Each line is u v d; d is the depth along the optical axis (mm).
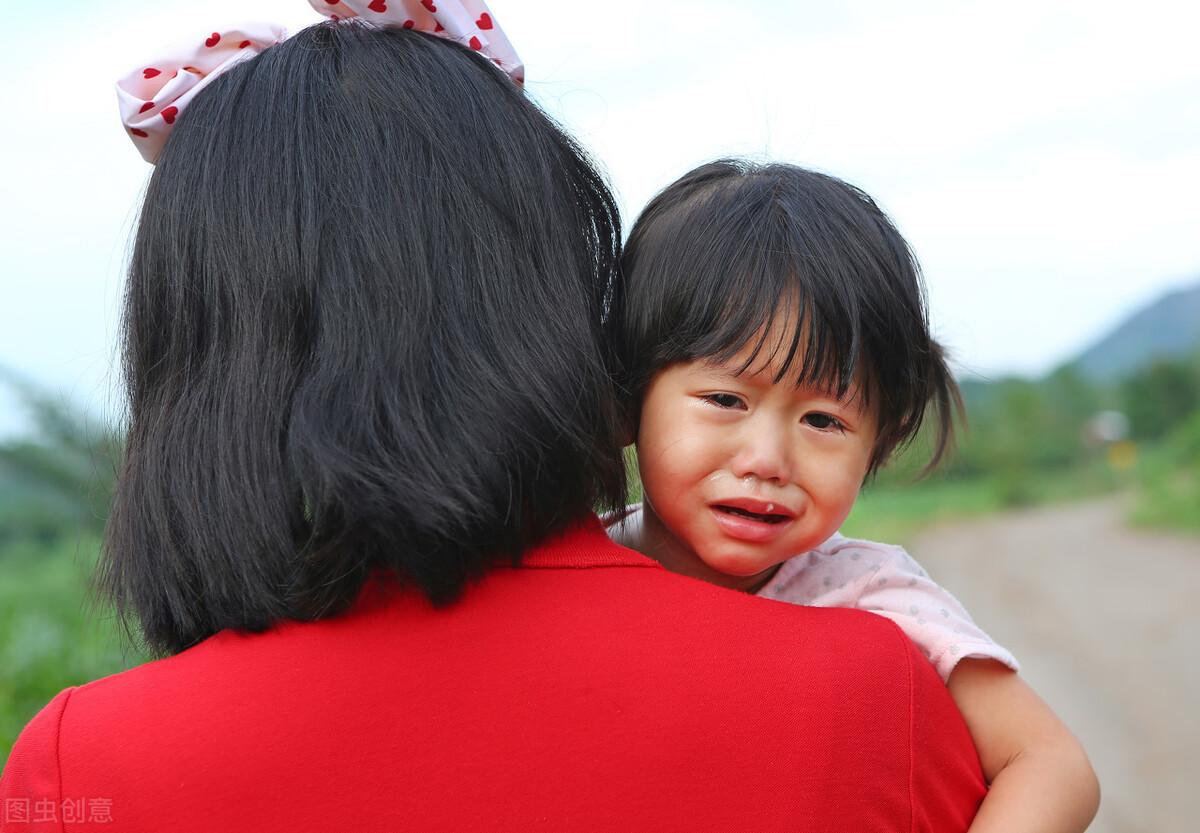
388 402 1064
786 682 1096
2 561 7734
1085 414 40125
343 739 1041
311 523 1067
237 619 1104
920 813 1154
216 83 1276
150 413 1188
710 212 1536
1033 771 1391
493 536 1093
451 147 1183
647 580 1149
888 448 1654
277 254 1131
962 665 1472
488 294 1138
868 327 1489
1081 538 18047
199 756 1033
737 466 1445
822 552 1648
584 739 1053
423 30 1416
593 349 1193
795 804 1060
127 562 1178
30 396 7637
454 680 1064
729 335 1436
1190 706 6633
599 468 1185
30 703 4402
